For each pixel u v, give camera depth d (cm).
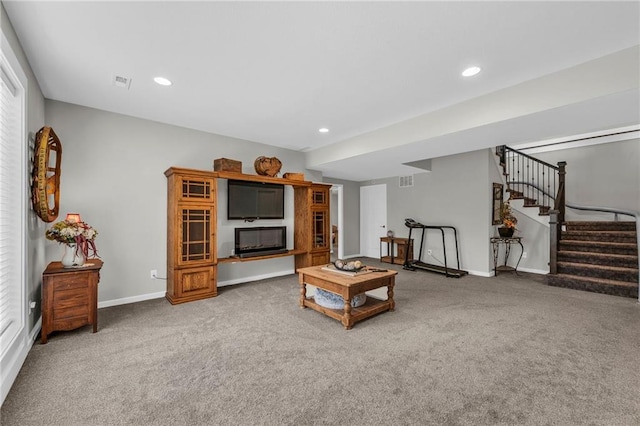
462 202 586
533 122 306
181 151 423
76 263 282
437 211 629
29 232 247
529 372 214
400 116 382
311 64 253
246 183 482
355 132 453
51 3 177
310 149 564
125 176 376
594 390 192
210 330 290
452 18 194
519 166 676
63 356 237
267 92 308
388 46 226
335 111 363
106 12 186
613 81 238
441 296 409
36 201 249
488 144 397
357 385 199
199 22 197
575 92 256
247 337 274
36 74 268
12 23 196
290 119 393
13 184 220
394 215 721
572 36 214
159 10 185
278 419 167
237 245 455
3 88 205
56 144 301
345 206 772
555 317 325
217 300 388
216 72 266
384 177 732
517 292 429
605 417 168
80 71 264
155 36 213
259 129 437
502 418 167
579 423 163
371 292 421
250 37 214
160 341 265
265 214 505
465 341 265
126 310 347
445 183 614
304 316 329
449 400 183
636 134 539
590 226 538
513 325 303
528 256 578
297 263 552
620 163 556
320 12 187
